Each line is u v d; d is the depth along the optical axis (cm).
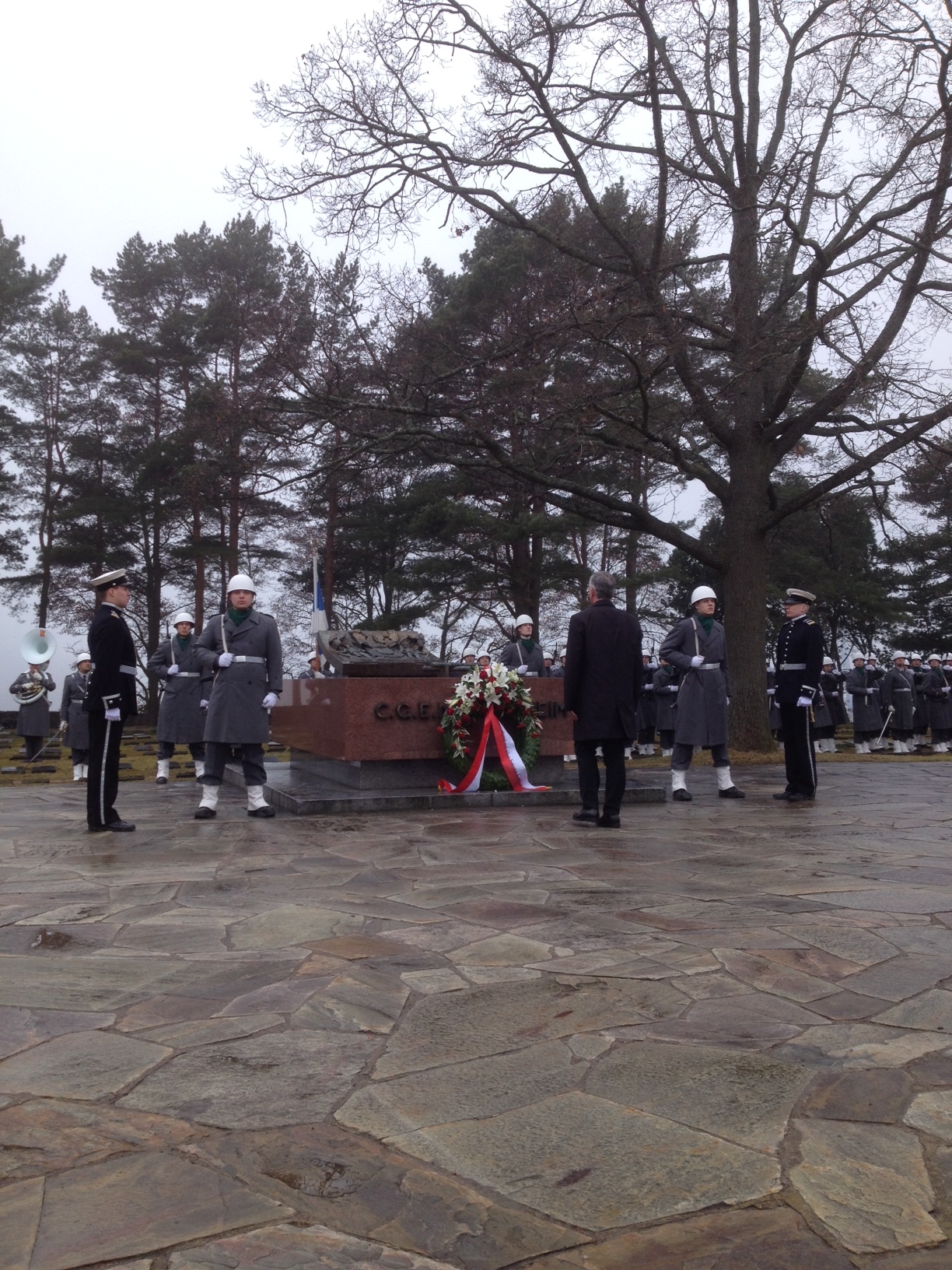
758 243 1811
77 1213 268
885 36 1706
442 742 1186
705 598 1187
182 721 1503
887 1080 345
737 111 1788
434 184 1752
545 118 1700
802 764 1170
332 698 1240
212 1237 257
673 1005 419
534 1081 348
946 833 900
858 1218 264
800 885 653
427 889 650
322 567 3647
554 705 1266
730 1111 324
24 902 628
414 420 1939
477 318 2675
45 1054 375
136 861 775
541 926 546
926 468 1939
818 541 3538
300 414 1872
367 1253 250
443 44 1702
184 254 3656
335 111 1755
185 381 3753
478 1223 263
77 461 4122
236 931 546
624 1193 277
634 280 1703
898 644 4919
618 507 1864
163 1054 375
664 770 1672
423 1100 335
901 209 1716
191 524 3816
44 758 2422
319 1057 370
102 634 941
